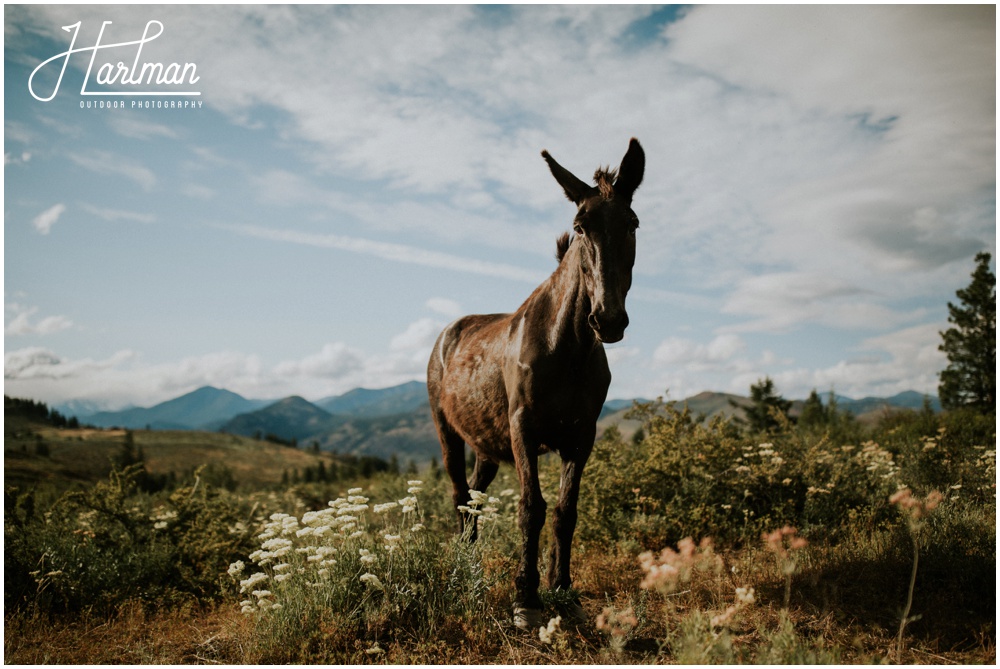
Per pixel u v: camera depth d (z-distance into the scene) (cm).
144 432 16088
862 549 453
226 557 576
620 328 328
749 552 493
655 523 574
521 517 386
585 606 412
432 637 348
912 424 1222
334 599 378
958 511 509
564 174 386
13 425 14400
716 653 292
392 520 740
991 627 331
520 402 397
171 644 398
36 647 399
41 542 538
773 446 675
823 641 320
